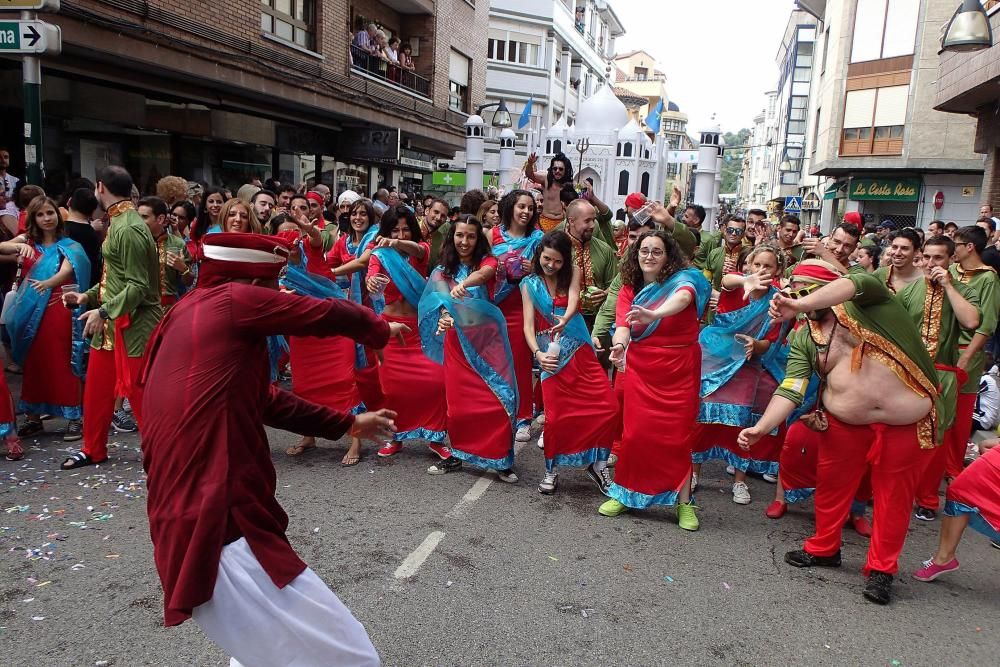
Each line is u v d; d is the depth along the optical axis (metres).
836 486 4.08
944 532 4.05
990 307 4.92
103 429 5.23
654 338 4.54
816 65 36.66
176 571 2.14
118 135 11.07
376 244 5.74
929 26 25.36
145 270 5.01
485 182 30.34
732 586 3.93
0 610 3.36
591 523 4.67
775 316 3.65
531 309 5.05
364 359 5.98
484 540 4.32
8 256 5.62
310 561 3.95
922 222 27.16
